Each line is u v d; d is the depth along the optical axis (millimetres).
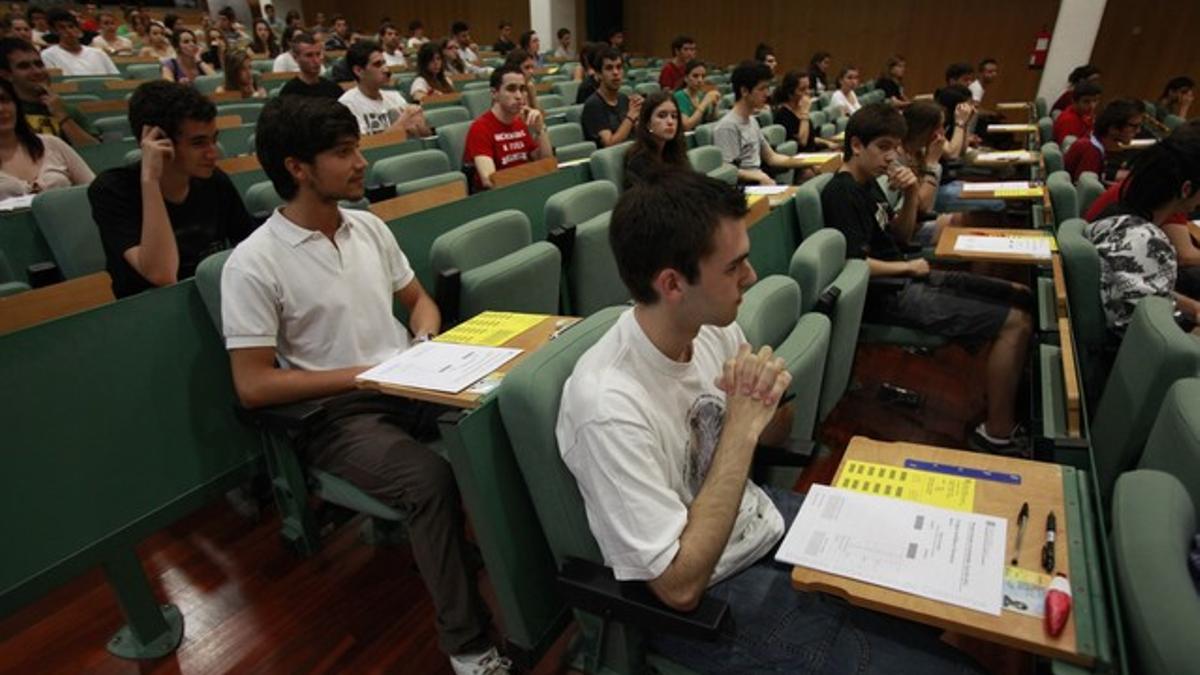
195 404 1439
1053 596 736
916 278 2188
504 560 946
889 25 9094
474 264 1752
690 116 5348
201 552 1704
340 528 1775
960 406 2395
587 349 976
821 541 864
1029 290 2104
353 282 1518
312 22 13883
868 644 927
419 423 1475
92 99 4641
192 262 1945
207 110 1782
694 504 849
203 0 12484
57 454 1215
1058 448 1120
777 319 1429
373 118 3941
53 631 1470
